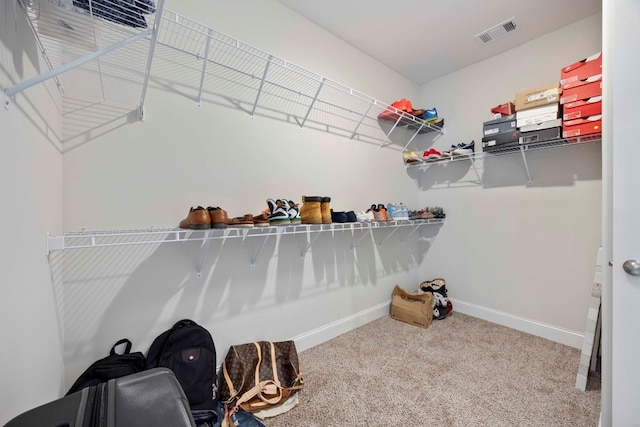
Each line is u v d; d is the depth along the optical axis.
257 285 1.79
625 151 0.95
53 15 0.91
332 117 2.22
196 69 1.54
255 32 1.76
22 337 0.75
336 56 2.22
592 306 1.61
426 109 2.95
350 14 1.98
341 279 2.29
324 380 1.64
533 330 2.25
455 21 2.05
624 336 0.97
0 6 0.67
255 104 1.69
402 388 1.57
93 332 1.25
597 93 1.69
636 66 0.93
